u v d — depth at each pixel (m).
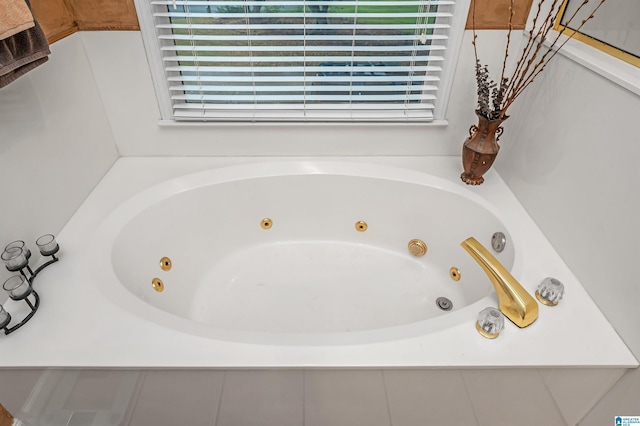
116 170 1.65
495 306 1.08
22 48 0.95
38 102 1.20
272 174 1.69
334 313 1.61
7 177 1.08
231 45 1.54
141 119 1.65
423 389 1.01
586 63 1.12
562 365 0.95
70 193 1.38
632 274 0.97
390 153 1.77
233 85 1.63
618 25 1.09
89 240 1.29
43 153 1.23
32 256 1.19
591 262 1.12
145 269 1.44
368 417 1.10
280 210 1.78
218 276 1.73
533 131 1.41
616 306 1.02
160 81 1.56
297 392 1.00
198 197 1.62
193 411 1.06
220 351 0.95
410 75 1.59
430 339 0.98
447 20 1.50
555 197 1.28
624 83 0.98
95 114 1.54
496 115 1.40
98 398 1.03
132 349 0.95
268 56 1.54
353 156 1.78
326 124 1.67
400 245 1.82
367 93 1.70
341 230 1.84
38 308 1.05
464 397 1.04
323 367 0.93
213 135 1.70
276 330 1.54
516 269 1.22
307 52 1.59
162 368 0.93
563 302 1.10
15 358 0.93
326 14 1.44
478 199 1.52
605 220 1.06
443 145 1.76
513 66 1.55
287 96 1.62
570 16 1.30
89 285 1.12
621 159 1.00
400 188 1.68
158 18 1.46
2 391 0.99
